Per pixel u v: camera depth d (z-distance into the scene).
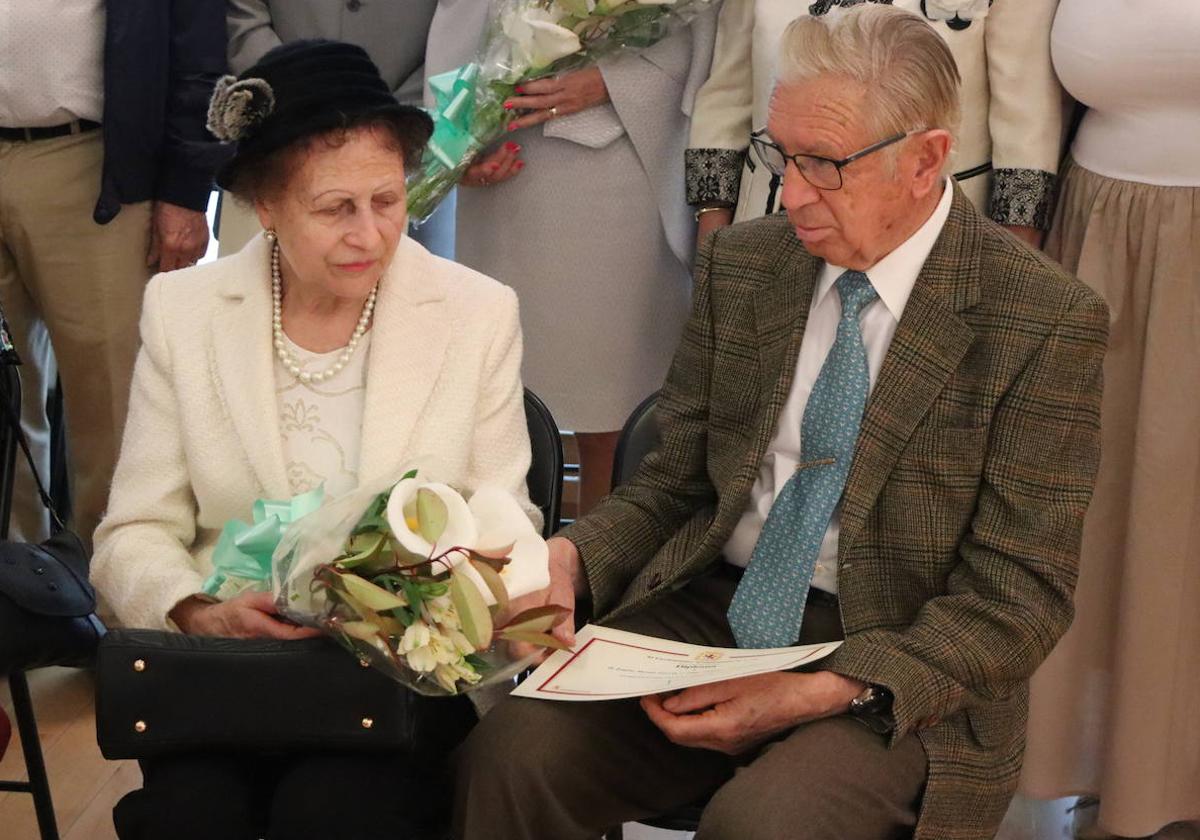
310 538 1.68
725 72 2.83
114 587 2.02
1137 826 2.62
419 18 3.08
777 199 2.71
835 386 1.90
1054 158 2.56
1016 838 2.74
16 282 3.16
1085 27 2.45
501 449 2.09
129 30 2.91
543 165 2.97
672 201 2.99
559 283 3.02
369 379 2.01
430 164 2.89
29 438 3.27
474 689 1.70
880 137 1.78
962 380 1.85
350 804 1.75
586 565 2.03
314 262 1.90
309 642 1.75
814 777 1.74
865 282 1.90
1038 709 2.67
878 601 1.90
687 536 2.06
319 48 1.83
